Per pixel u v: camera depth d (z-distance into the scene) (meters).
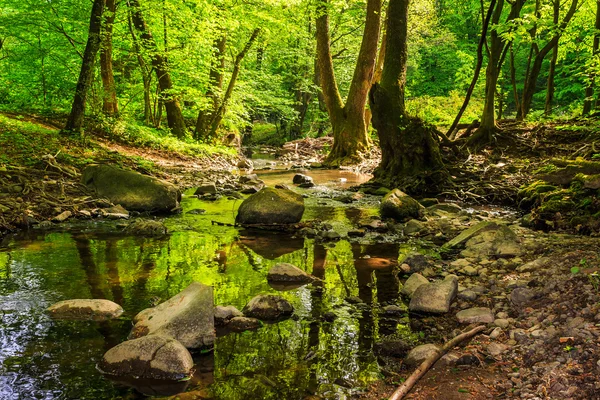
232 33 22.38
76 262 6.78
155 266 6.69
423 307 5.15
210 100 20.72
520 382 3.54
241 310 5.17
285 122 38.34
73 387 3.65
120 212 9.92
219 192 13.11
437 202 11.81
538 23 13.86
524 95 18.89
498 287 5.59
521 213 10.68
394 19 13.77
